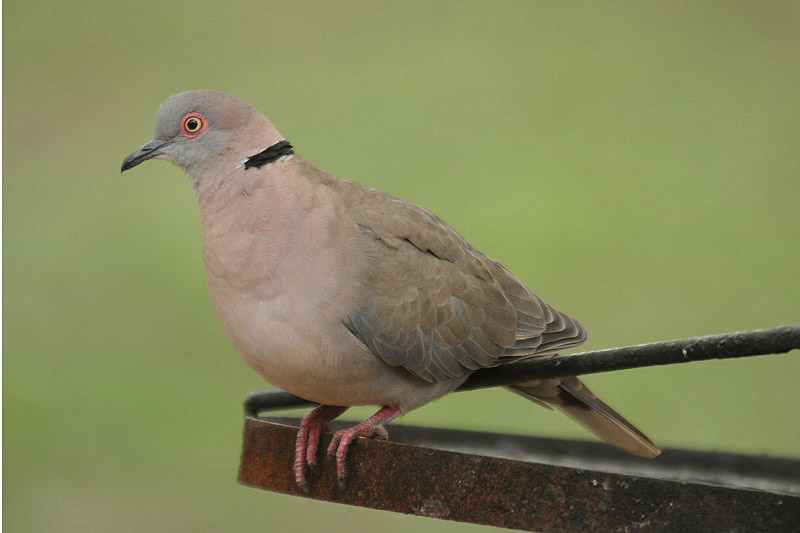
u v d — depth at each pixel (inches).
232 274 269.1
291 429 250.1
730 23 628.7
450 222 518.6
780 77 593.6
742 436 450.6
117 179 542.6
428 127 557.6
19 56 568.7
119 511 442.3
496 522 216.2
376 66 587.2
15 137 546.3
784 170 545.0
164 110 286.8
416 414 474.3
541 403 314.3
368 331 271.9
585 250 509.0
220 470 456.4
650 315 484.7
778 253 508.7
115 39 585.3
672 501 204.8
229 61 583.8
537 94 581.3
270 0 613.3
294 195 270.1
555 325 309.9
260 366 274.5
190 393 471.5
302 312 265.7
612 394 467.5
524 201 522.3
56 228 525.7
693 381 469.4
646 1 638.5
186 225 528.7
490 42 608.7
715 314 483.2
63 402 466.3
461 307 288.7
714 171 546.3
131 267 512.4
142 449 459.2
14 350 479.2
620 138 559.8
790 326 202.2
